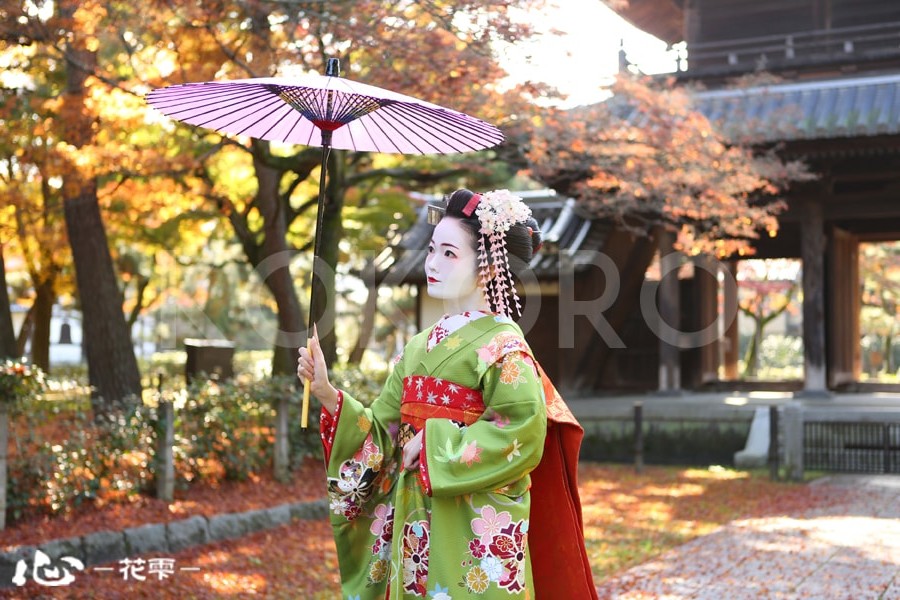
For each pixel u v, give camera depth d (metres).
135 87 8.15
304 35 7.55
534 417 2.74
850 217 15.05
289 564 6.54
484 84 7.88
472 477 2.69
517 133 9.44
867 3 15.97
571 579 2.95
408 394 2.96
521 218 2.93
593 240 15.85
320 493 8.92
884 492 10.46
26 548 5.77
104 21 7.60
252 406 9.11
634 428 13.16
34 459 6.68
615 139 9.92
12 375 6.70
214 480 8.70
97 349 9.51
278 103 2.97
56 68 9.92
